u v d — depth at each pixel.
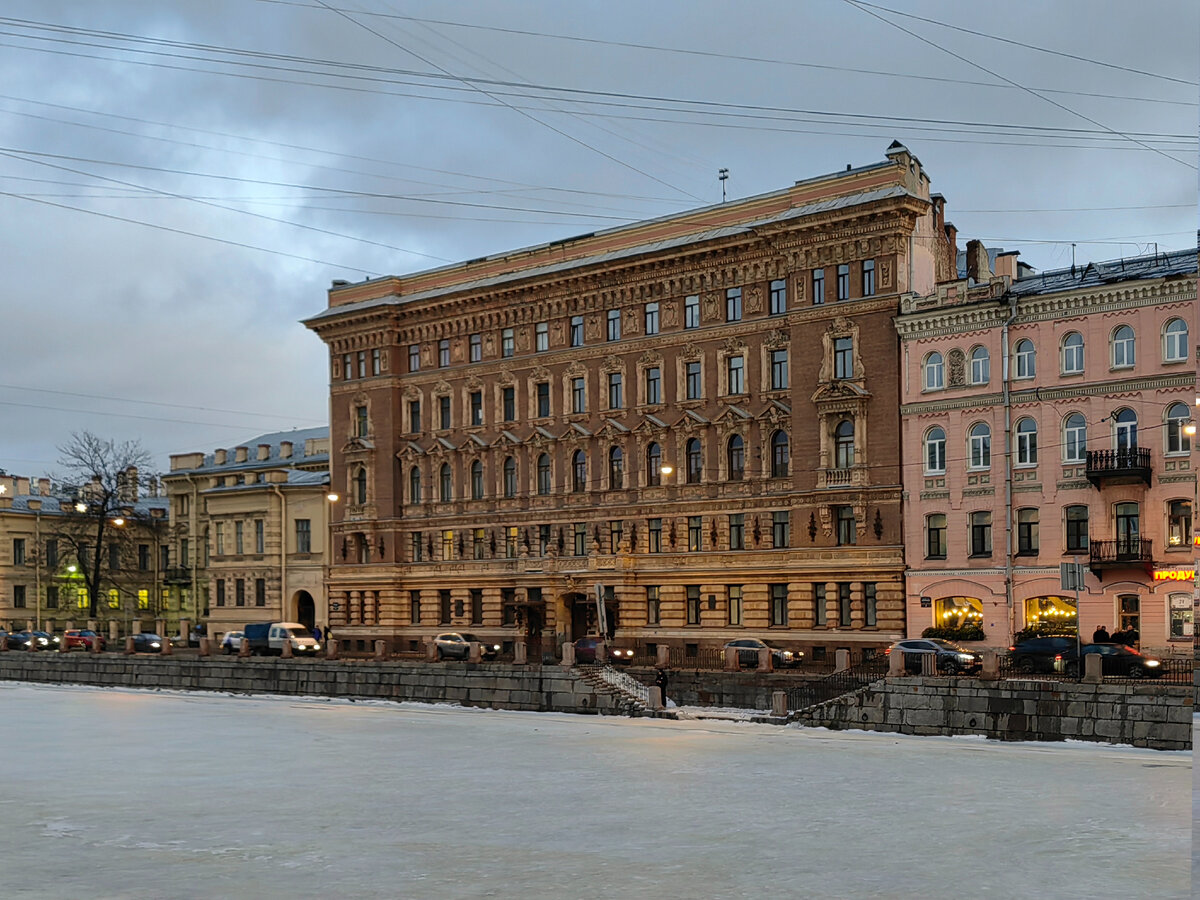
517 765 43.38
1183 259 66.19
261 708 69.88
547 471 87.88
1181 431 63.84
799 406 75.75
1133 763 42.91
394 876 25.61
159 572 121.75
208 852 28.27
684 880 25.02
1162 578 63.69
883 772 40.81
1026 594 68.12
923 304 71.81
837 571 73.94
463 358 92.25
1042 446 68.12
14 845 29.19
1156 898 23.22
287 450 112.38
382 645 77.38
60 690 86.62
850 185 74.50
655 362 82.50
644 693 64.88
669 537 81.19
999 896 23.45
